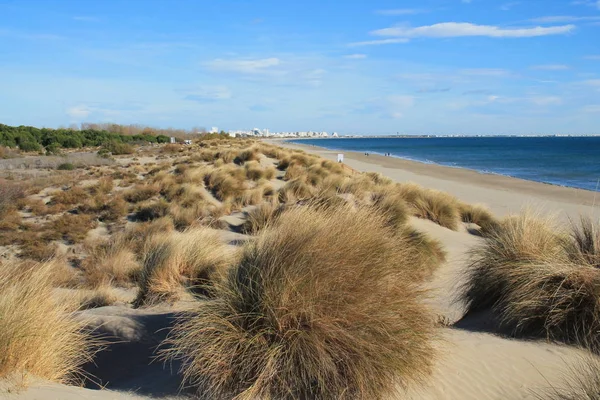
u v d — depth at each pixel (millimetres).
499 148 123188
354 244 4391
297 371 3732
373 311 4000
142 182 24531
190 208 17578
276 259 4242
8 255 13414
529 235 6070
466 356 4566
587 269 5125
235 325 4027
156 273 7746
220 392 3832
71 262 12805
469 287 6453
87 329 5734
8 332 3686
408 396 3814
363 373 3658
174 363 4953
